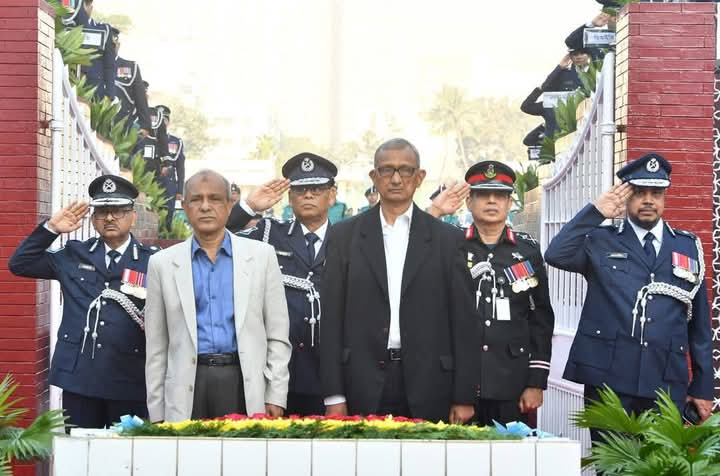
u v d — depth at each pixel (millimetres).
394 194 7230
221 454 5586
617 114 10000
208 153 104188
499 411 8781
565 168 11797
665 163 8234
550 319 8961
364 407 7203
